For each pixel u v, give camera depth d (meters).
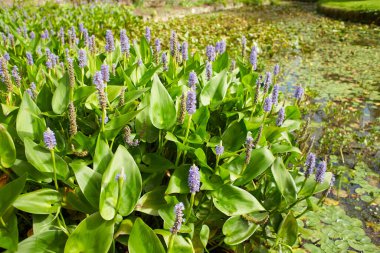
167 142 0.91
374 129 1.82
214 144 0.86
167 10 6.86
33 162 0.70
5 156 0.70
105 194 0.67
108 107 0.88
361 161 1.59
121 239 0.72
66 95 0.83
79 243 0.63
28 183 0.81
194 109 0.77
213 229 0.88
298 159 1.23
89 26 2.98
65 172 0.73
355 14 6.19
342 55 3.63
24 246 0.64
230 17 6.45
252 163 0.80
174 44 1.11
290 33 4.89
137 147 0.85
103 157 0.74
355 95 2.42
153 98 0.80
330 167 1.45
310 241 1.08
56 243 0.67
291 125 1.09
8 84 0.88
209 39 3.60
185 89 0.93
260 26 5.11
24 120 0.77
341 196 1.33
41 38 1.61
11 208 0.67
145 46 1.31
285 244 0.85
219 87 0.95
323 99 2.32
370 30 5.20
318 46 4.10
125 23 3.79
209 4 8.58
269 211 0.89
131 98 0.89
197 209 0.83
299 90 1.17
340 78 2.80
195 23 5.04
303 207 1.23
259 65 2.77
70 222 0.81
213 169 0.85
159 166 0.81
